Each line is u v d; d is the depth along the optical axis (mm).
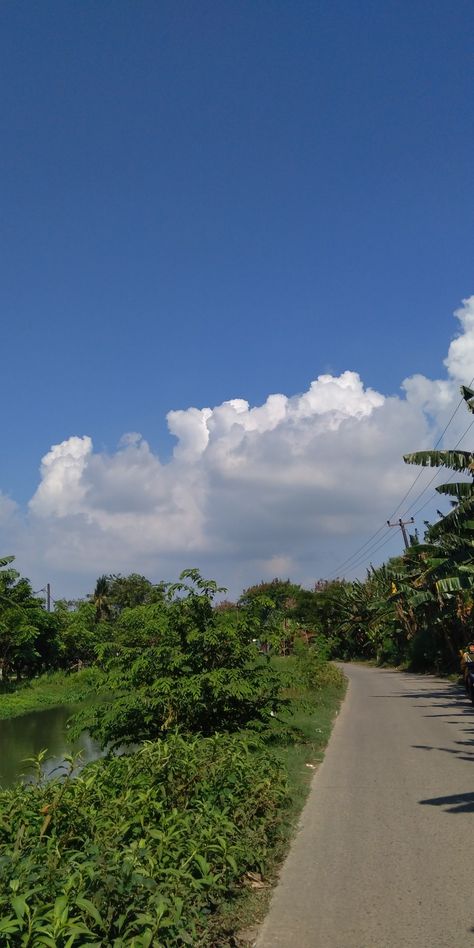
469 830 6684
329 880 5535
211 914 4742
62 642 57438
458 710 18156
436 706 19531
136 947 3596
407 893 5168
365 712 18656
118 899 3920
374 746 12484
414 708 19188
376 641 55844
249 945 4387
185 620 11641
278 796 7035
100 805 5637
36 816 5117
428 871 5617
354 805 8016
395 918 4723
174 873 4410
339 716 17984
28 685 46875
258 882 5555
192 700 10938
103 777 6324
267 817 6652
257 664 12164
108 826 4934
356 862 5953
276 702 12164
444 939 4359
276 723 12930
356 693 25609
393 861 5918
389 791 8641
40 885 3793
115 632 12367
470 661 20734
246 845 5660
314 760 11164
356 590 60344
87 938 3627
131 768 6492
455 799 7996
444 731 14102
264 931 4598
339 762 10938
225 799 6316
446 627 34094
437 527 22266
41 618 52344
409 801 8047
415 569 37938
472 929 4492
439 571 23391
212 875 4871
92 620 63688
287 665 23719
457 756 10922
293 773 9797
